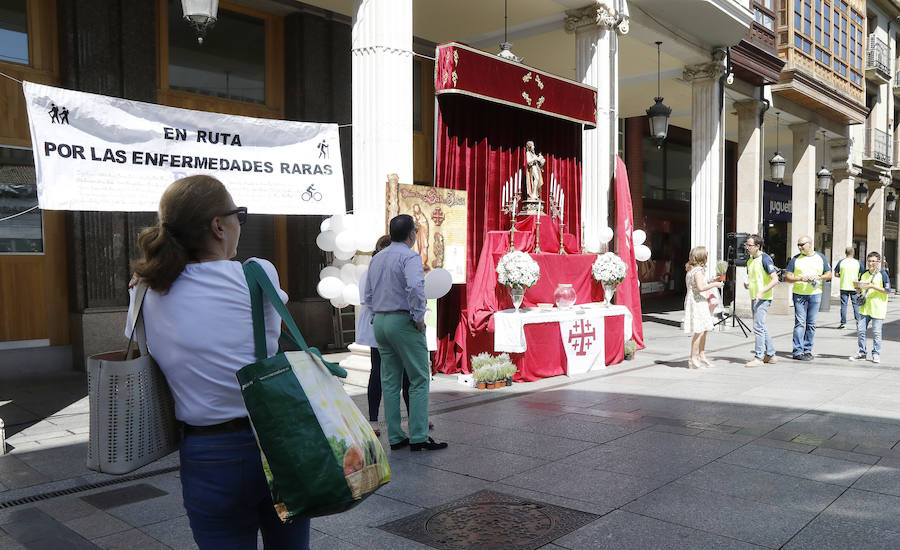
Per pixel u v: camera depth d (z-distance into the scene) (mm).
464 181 8922
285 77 11016
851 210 22781
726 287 19391
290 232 11016
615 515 3674
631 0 11453
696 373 8492
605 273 9438
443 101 8594
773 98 17281
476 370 7605
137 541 3461
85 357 8562
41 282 8625
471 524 3588
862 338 9445
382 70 7832
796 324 9602
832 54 19281
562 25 11078
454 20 11297
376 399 5656
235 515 1876
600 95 10797
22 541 3475
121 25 8844
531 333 7953
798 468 4480
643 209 19922
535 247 9227
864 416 5984
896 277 29891
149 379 1864
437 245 8211
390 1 7840
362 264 7730
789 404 6527
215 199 1900
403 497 4023
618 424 5777
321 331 10992
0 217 8266
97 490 4254
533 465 4629
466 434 5512
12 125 8320
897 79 26891
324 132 7957
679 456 4793
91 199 6309
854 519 3574
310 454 1748
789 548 3215
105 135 6418
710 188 14352
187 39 9844
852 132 23125
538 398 6977
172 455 5012
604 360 9023
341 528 3557
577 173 11016
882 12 25266
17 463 4836
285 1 10430
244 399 1755
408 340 4945
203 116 7090
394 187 7691
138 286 1888
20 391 7500
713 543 3287
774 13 16234
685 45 13086
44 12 8531
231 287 1848
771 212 20297
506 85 8875
